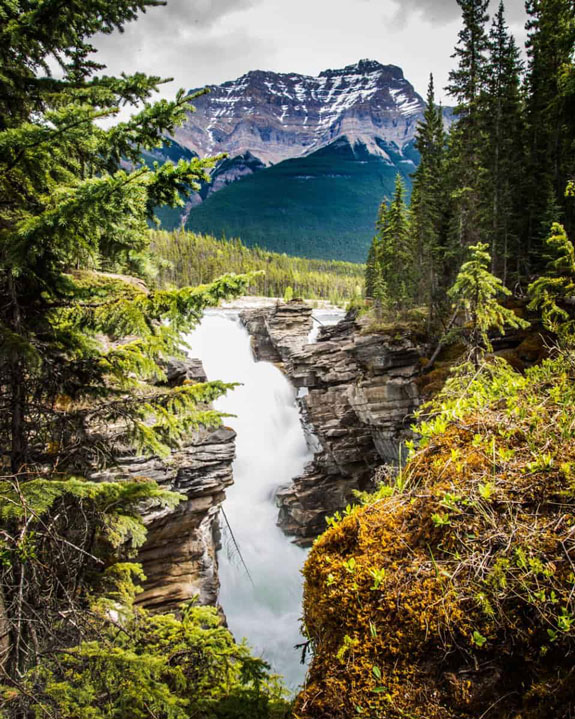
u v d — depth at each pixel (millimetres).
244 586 20719
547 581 1793
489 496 2172
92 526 5500
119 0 4121
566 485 2109
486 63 22312
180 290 4473
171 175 3488
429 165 28469
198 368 15594
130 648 4996
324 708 1923
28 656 4141
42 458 5586
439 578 2000
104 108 3990
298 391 37031
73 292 4902
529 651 1737
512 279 23844
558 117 11664
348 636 2053
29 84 4480
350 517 2574
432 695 1782
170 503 5578
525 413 2738
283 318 43031
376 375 22828
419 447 2975
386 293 32125
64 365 5422
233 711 4797
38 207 4418
